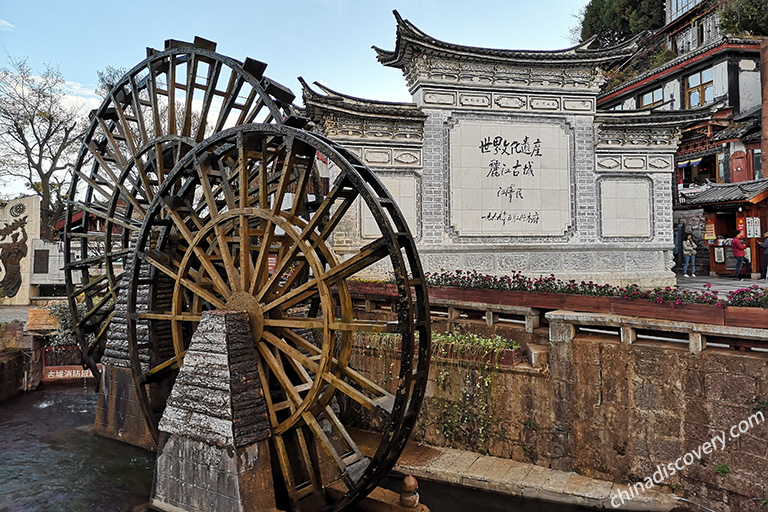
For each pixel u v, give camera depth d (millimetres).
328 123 17406
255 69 12602
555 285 11375
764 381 7984
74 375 16922
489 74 18688
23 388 15992
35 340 16484
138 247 10312
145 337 11422
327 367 7980
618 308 9703
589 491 8977
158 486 8523
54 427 13023
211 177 10344
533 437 10180
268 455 7941
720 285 18859
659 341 9438
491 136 18719
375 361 12086
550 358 10055
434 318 12602
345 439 8461
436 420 11195
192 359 8375
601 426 9523
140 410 11547
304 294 8883
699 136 28047
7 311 21547
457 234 18391
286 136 8445
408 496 8102
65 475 10367
